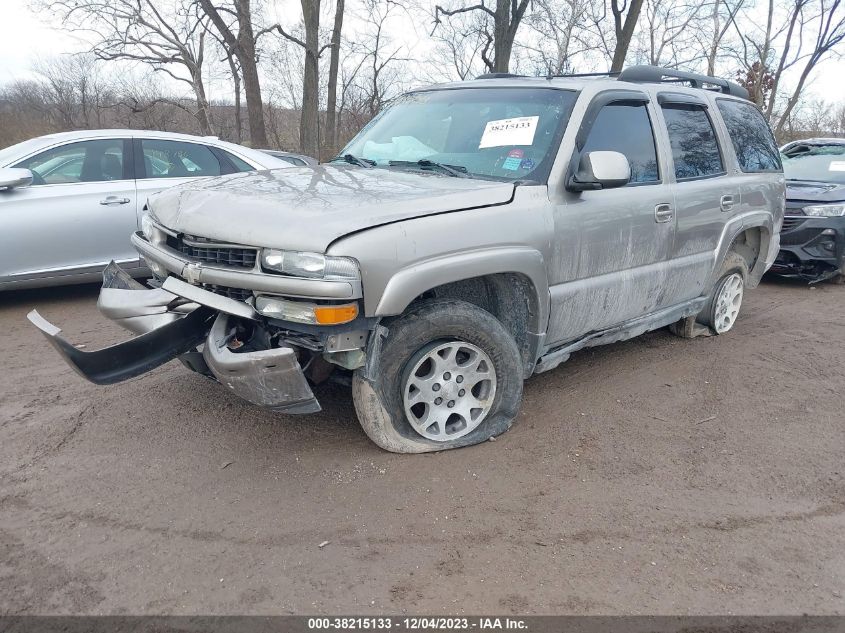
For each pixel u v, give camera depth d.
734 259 5.61
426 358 3.38
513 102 4.12
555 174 3.69
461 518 3.04
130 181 6.33
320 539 2.86
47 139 6.12
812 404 4.49
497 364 3.61
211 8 17.95
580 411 4.23
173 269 3.32
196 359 3.55
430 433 3.56
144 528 2.90
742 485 3.45
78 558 2.71
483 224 3.31
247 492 3.18
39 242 5.88
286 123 24.53
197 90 20.16
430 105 4.51
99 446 3.57
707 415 4.27
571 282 3.88
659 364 5.12
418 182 3.54
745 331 6.12
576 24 22.56
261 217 3.04
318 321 2.89
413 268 3.04
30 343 5.22
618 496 3.29
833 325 6.47
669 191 4.48
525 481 3.37
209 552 2.76
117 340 5.34
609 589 2.64
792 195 8.11
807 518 3.20
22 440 3.62
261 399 3.03
